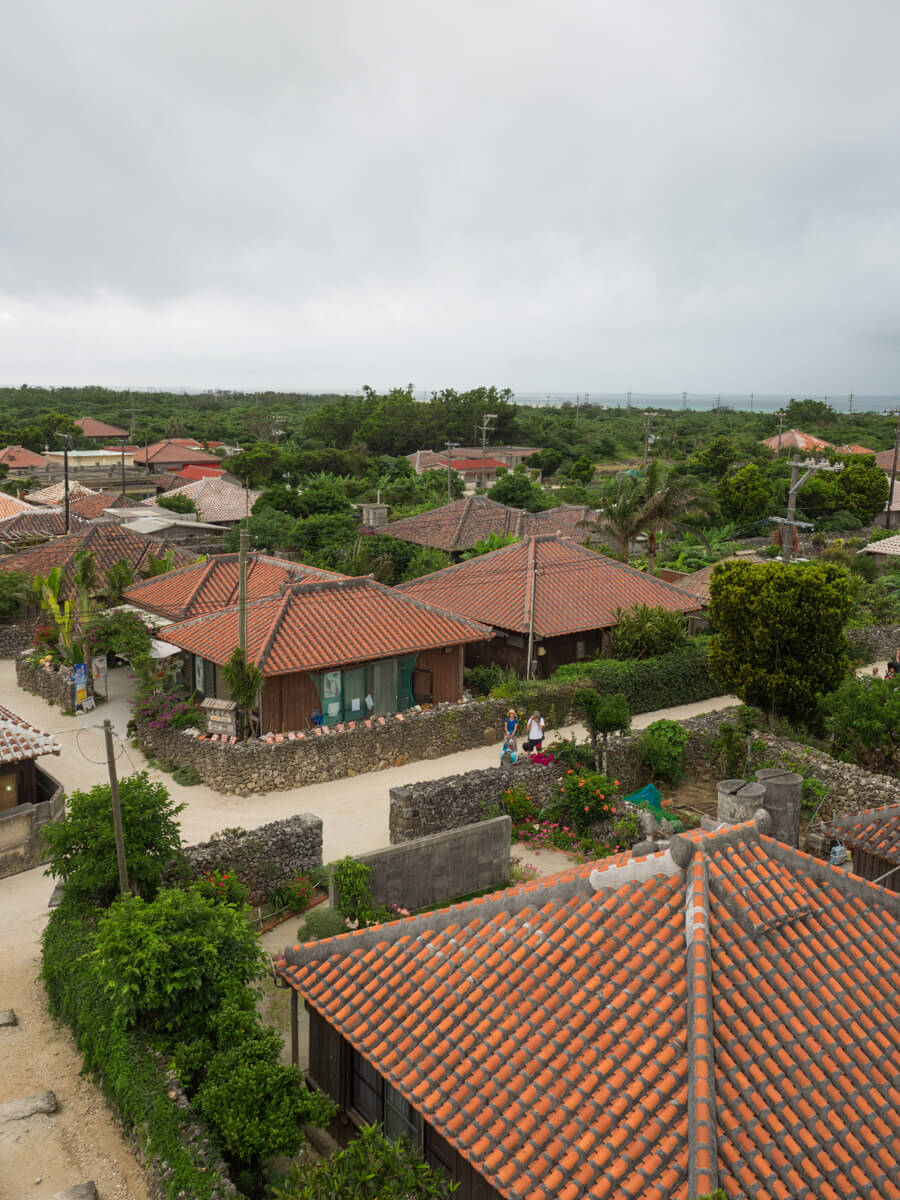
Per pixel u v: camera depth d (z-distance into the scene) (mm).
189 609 32531
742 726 27016
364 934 12742
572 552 39188
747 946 10719
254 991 14680
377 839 22547
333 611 29641
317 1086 13102
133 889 16703
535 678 33969
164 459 107812
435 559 48344
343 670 28000
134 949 13359
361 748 26969
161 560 40594
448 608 35938
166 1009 13500
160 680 28812
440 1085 10102
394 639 29031
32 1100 13242
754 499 76062
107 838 16281
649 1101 8945
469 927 12320
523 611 34125
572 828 23000
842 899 12000
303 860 20172
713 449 101688
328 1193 9359
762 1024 9789
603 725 24891
